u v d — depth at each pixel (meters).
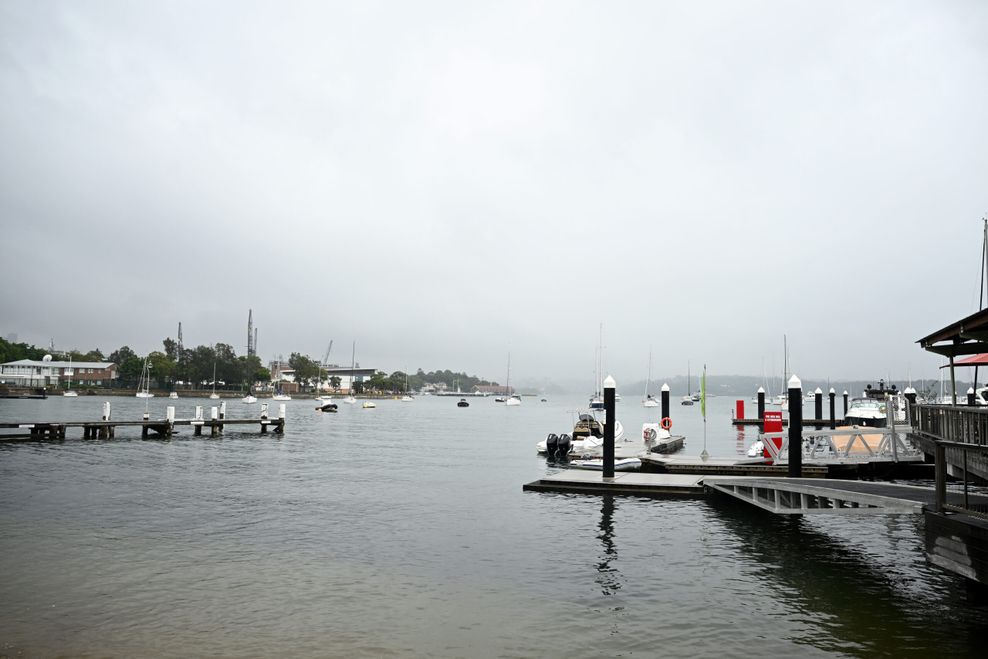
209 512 23.03
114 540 18.66
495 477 33.59
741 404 83.62
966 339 19.56
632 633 12.12
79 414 89.81
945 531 12.13
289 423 87.75
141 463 37.09
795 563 17.00
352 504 25.02
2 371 186.12
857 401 63.50
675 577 15.70
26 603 13.34
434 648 11.34
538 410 172.62
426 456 44.94
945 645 11.62
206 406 136.12
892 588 14.93
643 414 142.62
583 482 27.91
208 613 12.88
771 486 21.38
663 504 25.03
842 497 18.14
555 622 12.64
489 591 14.45
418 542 18.95
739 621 12.79
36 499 25.08
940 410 19.31
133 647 11.23
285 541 18.89
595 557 17.45
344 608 13.25
